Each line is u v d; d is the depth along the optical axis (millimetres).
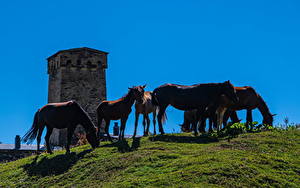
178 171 14234
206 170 13820
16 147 34156
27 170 18234
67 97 38375
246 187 12750
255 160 15070
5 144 34844
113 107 20766
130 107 20688
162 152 17047
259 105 21875
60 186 15625
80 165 17203
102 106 21156
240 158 15219
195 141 19328
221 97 21562
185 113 26141
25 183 16703
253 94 21672
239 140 18359
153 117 23609
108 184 14312
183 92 21156
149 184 13469
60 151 21234
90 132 19969
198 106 21000
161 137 20344
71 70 39094
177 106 21391
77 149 20703
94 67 40156
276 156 16000
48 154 20469
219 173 13578
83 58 39750
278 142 17891
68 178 16219
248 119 21641
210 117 21422
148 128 23297
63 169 17375
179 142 19125
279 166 14773
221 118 21906
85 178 15828
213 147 17469
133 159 16484
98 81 40156
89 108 39031
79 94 38938
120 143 19719
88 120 19984
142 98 20109
